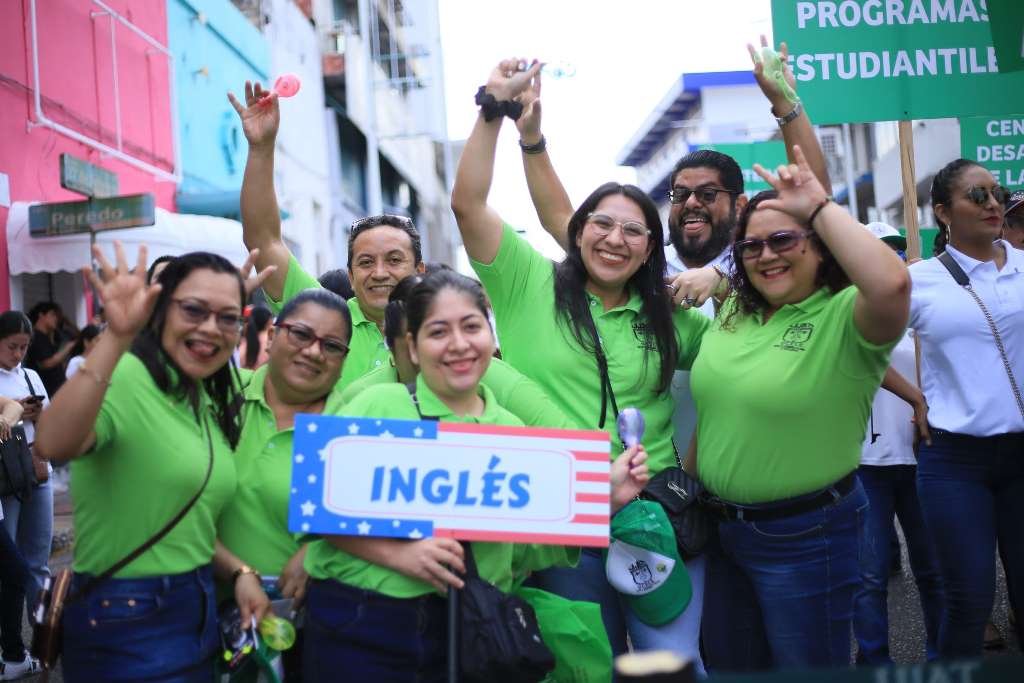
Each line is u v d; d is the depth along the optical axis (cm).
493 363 385
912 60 718
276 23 2280
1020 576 467
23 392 696
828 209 344
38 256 1212
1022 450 460
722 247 491
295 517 319
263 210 462
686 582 382
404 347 378
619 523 378
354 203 3077
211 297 329
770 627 379
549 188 477
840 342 352
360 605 323
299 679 366
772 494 366
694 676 165
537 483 326
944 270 481
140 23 1583
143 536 321
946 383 472
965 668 176
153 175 1594
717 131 4191
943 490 468
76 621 320
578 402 401
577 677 352
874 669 176
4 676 595
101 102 1461
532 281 421
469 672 313
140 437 318
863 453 554
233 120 1952
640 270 416
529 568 364
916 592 707
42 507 664
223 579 355
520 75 397
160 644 319
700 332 433
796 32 718
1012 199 629
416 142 4150
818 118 718
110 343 299
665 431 414
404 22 3634
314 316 364
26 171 1277
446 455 325
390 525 320
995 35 659
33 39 1284
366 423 324
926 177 2552
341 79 2725
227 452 346
